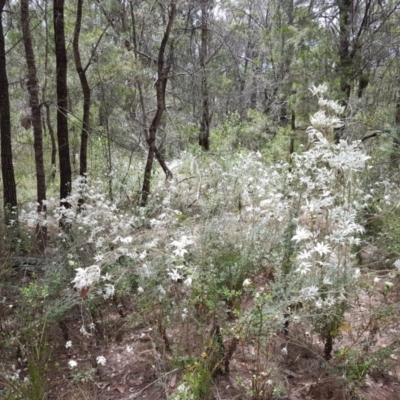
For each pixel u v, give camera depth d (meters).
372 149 5.86
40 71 9.69
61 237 4.37
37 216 4.64
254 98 14.03
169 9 7.16
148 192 6.19
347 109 6.51
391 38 6.77
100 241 3.52
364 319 2.85
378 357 2.36
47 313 2.86
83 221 3.97
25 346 2.90
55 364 2.83
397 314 2.68
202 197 5.81
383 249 3.76
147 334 2.86
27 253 4.88
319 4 7.45
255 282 3.37
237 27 13.52
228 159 6.92
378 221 4.29
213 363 2.50
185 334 2.74
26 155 10.96
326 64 6.79
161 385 2.54
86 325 3.27
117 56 6.35
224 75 12.11
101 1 6.63
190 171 7.16
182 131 8.89
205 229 3.41
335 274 2.58
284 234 2.93
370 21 7.28
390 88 6.88
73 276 3.44
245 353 2.76
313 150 2.84
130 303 3.58
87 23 7.09
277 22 8.12
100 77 6.34
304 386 2.38
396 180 4.99
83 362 2.96
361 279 2.78
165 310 2.77
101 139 6.85
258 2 14.62
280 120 9.80
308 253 2.32
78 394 2.53
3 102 5.47
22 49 8.96
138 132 7.72
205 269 2.86
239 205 4.53
